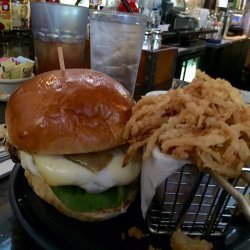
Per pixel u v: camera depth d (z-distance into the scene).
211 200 0.21
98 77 0.24
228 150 0.17
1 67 0.44
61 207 0.22
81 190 0.23
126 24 0.40
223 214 0.22
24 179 0.26
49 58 0.44
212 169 0.17
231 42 1.24
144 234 0.22
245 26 1.66
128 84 0.44
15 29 0.63
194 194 0.19
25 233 0.22
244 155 0.17
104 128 0.22
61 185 0.22
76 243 0.21
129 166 0.23
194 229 0.22
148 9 0.62
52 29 0.42
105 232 0.22
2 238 0.21
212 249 0.21
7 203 0.24
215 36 1.19
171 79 0.61
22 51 0.65
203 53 1.04
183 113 0.19
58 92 0.22
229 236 0.22
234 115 0.19
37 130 0.21
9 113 0.23
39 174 0.23
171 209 0.22
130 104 0.24
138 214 0.24
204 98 0.20
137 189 0.25
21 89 0.24
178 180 0.20
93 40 0.43
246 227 0.23
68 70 0.25
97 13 0.41
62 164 0.22
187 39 0.93
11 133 0.23
